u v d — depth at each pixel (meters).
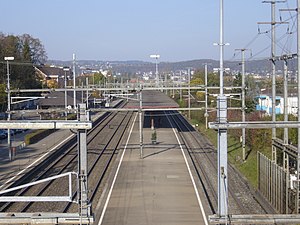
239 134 45.03
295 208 21.03
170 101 59.66
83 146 12.18
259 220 13.16
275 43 25.84
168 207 23.98
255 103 53.25
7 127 12.13
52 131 59.47
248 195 27.05
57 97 66.50
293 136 30.81
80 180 12.28
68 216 12.32
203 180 30.59
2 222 12.34
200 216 22.28
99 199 25.75
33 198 12.22
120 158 39.62
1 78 69.12
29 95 73.25
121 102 105.12
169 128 63.91
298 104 20.72
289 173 22.55
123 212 23.09
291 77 34.00
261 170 26.81
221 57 21.27
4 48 73.19
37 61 99.25
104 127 65.31
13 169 33.78
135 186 28.98
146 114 68.69
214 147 45.72
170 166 35.72
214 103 67.25
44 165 36.19
